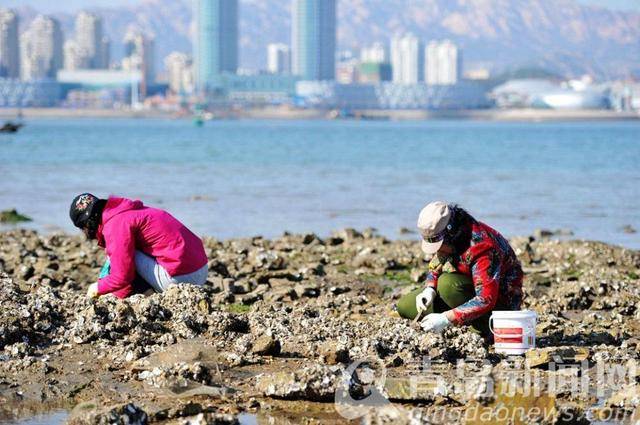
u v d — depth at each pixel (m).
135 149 179.25
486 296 26.27
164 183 101.69
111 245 29.61
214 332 27.16
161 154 161.62
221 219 69.44
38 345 26.09
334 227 65.06
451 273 27.00
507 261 26.84
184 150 177.50
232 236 59.88
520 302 27.27
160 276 29.83
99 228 30.11
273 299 34.97
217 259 43.94
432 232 26.23
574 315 33.25
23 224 65.94
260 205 79.56
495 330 26.00
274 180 106.00
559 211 74.88
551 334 29.41
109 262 30.42
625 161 143.62
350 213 73.81
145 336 26.42
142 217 29.84
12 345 25.56
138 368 24.23
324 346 24.95
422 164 136.62
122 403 21.42
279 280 38.31
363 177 110.62
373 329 27.92
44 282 38.06
